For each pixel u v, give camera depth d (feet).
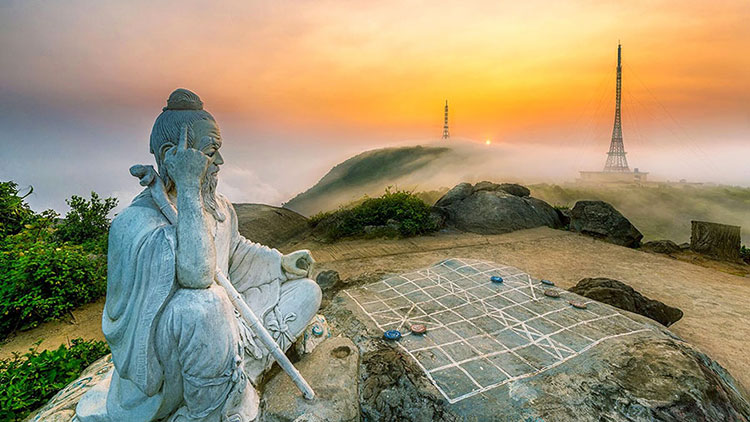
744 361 13.19
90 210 27.17
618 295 15.51
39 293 17.44
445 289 15.72
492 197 34.99
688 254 28.27
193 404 7.31
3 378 11.57
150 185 7.75
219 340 7.01
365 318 13.19
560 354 10.91
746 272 24.21
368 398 9.26
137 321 6.82
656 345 11.15
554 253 25.71
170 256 6.86
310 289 10.15
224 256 9.20
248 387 8.47
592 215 31.48
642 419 8.48
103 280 20.13
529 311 13.70
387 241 28.86
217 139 7.95
